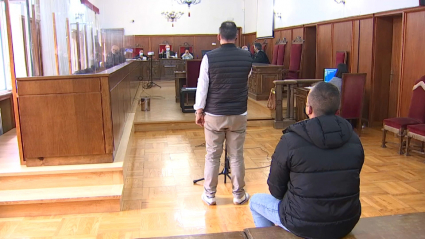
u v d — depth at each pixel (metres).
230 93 3.18
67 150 3.43
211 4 15.02
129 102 6.69
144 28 14.80
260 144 5.70
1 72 5.22
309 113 2.05
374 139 5.86
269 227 2.11
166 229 3.07
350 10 7.31
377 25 6.53
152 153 5.22
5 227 3.09
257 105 8.02
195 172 4.42
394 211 3.36
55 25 4.63
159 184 4.04
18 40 4.36
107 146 3.48
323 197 1.89
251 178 4.21
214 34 15.18
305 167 1.90
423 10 5.45
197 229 3.08
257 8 13.25
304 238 1.96
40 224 3.14
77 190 3.38
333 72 6.39
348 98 5.97
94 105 3.39
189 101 8.67
